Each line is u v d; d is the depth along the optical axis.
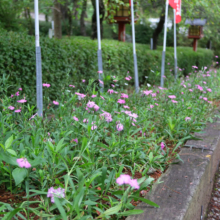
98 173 1.83
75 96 3.05
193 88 5.05
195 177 2.29
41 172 1.87
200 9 11.67
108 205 1.92
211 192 3.13
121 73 7.84
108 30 22.08
